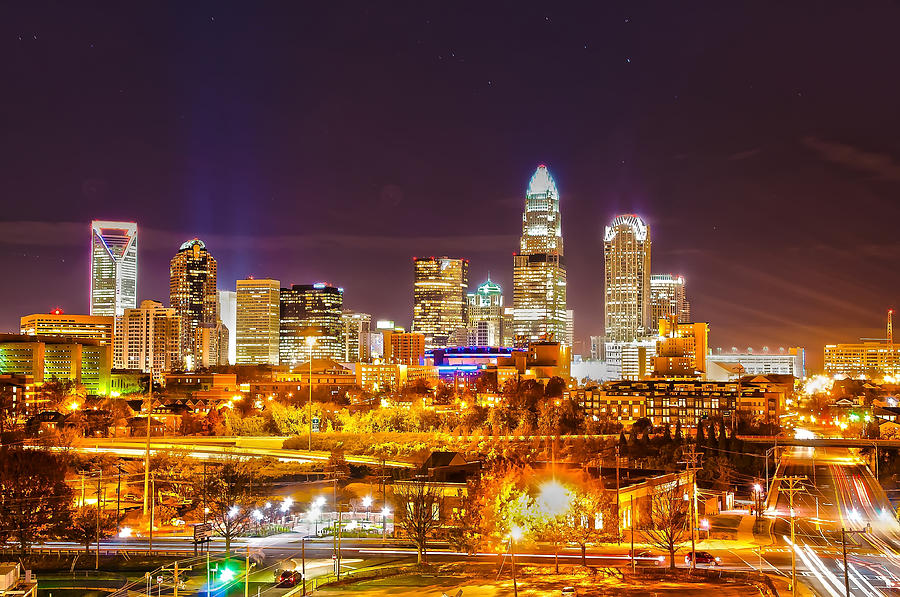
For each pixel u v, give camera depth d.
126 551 150.38
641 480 180.50
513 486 154.25
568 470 169.75
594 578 130.12
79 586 123.50
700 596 119.19
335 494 188.62
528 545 155.75
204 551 149.50
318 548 155.00
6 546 150.00
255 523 173.50
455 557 147.12
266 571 134.88
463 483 173.62
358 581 128.38
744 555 152.00
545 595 119.88
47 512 149.75
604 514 162.00
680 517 147.38
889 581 131.38
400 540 161.88
